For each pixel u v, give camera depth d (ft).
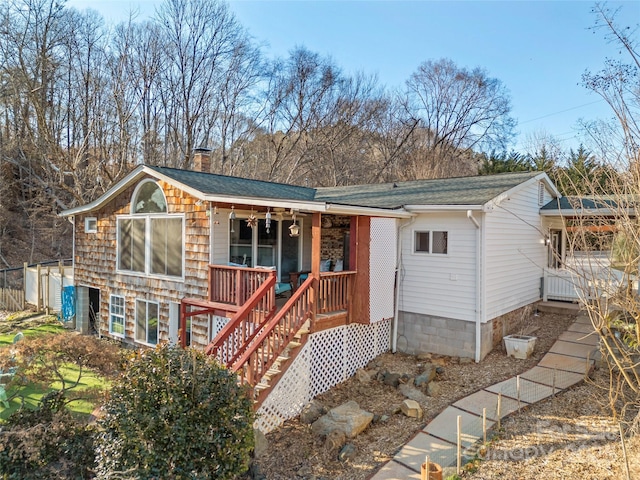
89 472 17.40
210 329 33.65
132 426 15.71
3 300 55.72
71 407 25.29
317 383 28.12
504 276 35.65
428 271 34.58
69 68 79.15
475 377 28.84
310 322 27.22
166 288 36.94
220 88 98.78
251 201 29.09
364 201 39.29
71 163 72.43
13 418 18.90
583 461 17.76
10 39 70.28
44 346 23.43
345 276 30.35
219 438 16.47
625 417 20.81
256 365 23.61
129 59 85.05
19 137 79.77
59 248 84.58
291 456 20.90
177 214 35.73
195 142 95.14
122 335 41.37
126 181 38.93
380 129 115.44
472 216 31.58
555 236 48.42
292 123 107.55
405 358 34.06
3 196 79.56
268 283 27.68
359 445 21.35
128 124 82.33
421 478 17.01
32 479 16.76
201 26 94.32
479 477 17.38
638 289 22.30
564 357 30.73
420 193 40.19
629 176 17.83
